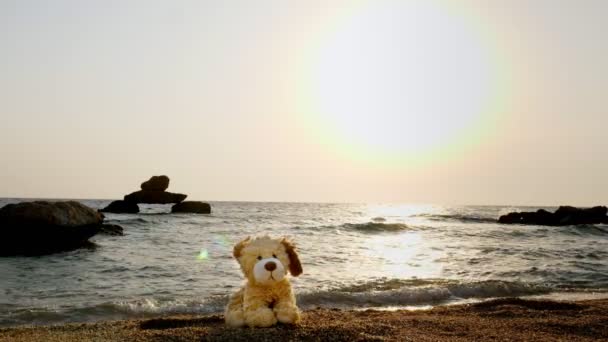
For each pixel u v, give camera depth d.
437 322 6.61
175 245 22.19
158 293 11.07
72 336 6.03
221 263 16.22
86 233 18.97
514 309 8.00
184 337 5.27
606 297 11.20
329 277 13.47
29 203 17.81
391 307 9.85
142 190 56.66
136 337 5.48
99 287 11.79
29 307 9.45
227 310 5.83
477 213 96.44
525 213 51.66
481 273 14.73
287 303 5.61
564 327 6.38
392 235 31.78
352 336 5.24
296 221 48.38
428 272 14.88
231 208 99.56
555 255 20.02
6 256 17.39
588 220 47.34
